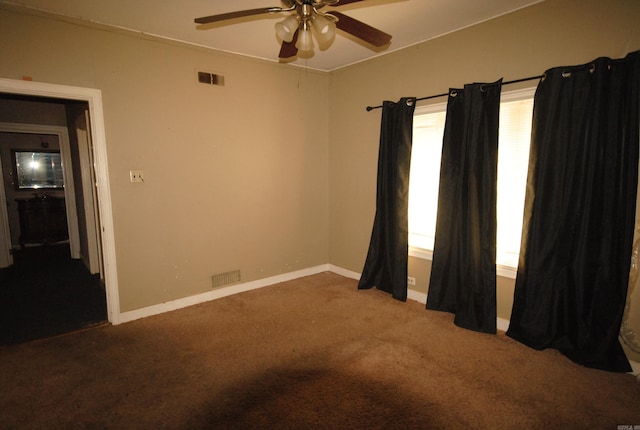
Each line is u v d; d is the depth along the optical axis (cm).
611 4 210
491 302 268
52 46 247
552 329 239
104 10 243
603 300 218
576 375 214
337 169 417
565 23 229
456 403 190
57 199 604
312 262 427
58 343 257
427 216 335
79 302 340
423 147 331
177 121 306
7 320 298
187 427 174
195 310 317
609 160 211
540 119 235
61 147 485
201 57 314
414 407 187
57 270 453
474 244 275
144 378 214
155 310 308
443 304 308
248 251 366
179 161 311
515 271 265
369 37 200
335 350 246
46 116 470
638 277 213
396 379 212
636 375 212
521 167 263
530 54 247
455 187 292
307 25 179
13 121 448
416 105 324
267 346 253
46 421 178
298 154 397
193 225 324
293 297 349
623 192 208
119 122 278
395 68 339
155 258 305
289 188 393
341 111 403
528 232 246
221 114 332
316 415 181
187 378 214
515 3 242
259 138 361
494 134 260
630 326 217
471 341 259
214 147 330
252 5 238
